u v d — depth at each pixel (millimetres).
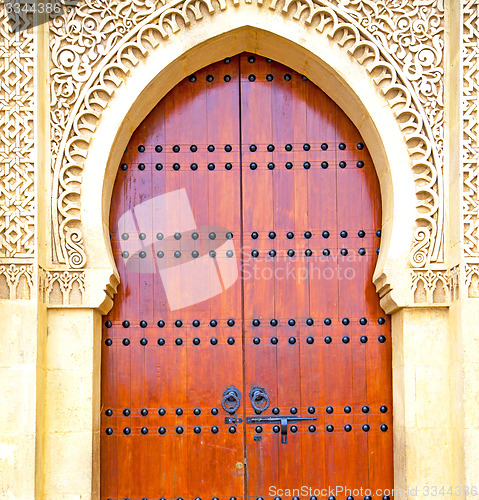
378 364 6742
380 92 6566
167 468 6613
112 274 6324
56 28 6504
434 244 6414
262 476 6629
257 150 6938
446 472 6211
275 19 6586
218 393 6715
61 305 6234
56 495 6102
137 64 6527
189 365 6738
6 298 5984
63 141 6402
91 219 6367
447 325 6359
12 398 5855
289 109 6969
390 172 6496
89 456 6164
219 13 6570
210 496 6605
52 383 6215
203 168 6922
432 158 6504
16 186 6117
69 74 6465
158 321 6770
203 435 6668
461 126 6219
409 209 6453
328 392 6715
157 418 6664
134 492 6570
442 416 6273
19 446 5820
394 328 6648
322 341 6777
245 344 6770
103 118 6465
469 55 6266
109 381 6680
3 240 6035
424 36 6551
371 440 6656
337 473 6625
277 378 6734
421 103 6523
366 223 6898
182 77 6906
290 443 6672
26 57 6211
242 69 6973
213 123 6945
